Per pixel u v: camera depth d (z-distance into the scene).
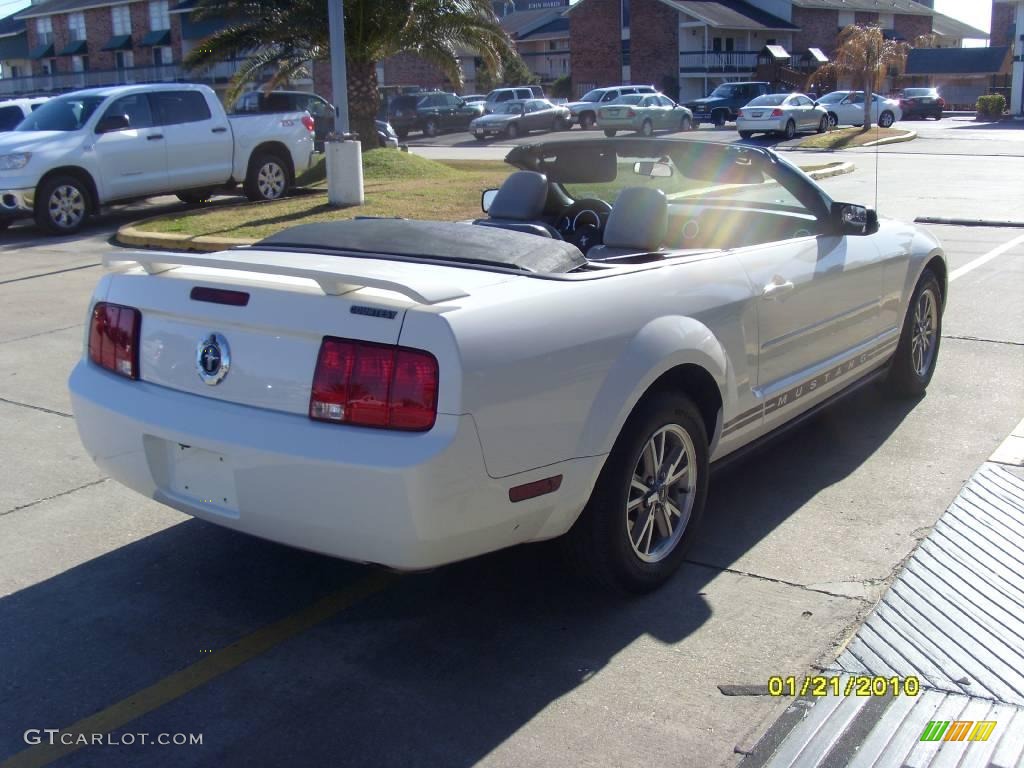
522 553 4.30
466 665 3.46
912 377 5.98
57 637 3.70
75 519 4.74
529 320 3.28
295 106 23.33
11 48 55.78
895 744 2.94
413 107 40.59
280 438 3.19
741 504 4.70
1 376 7.16
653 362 3.60
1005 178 18.95
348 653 3.56
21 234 14.09
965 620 3.62
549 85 62.34
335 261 3.91
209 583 4.10
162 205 16.97
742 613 3.72
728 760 2.92
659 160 5.18
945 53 61.69
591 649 3.53
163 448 3.61
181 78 47.72
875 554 4.15
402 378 3.06
